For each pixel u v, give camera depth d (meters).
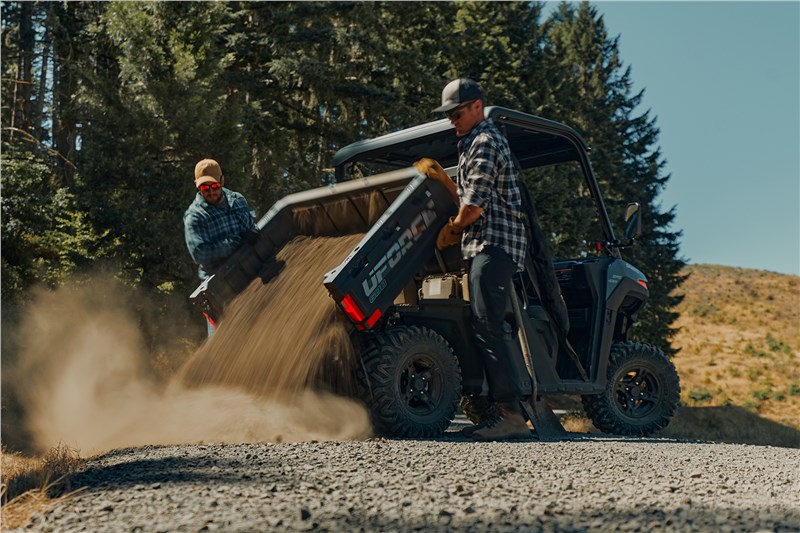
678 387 7.46
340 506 2.55
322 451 3.95
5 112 20.72
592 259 7.26
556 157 7.50
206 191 6.43
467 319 5.87
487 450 4.28
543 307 6.47
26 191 13.22
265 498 2.67
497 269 5.35
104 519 2.42
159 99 15.14
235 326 5.86
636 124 46.31
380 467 3.42
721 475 3.51
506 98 26.06
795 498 2.90
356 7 21.31
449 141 6.86
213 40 17.14
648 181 45.38
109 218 14.18
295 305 5.52
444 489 2.87
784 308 65.56
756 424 14.52
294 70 19.78
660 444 5.37
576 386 6.61
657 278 39.06
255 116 18.50
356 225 6.03
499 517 2.41
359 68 23.17
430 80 22.62
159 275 14.63
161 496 2.71
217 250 6.23
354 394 5.31
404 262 5.39
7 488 3.09
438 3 25.56
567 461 3.89
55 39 18.34
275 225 6.44
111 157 14.86
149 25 15.80
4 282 12.38
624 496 2.81
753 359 46.91
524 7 32.94
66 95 18.27
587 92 45.44
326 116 23.34
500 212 5.39
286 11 20.84
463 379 5.91
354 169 7.44
